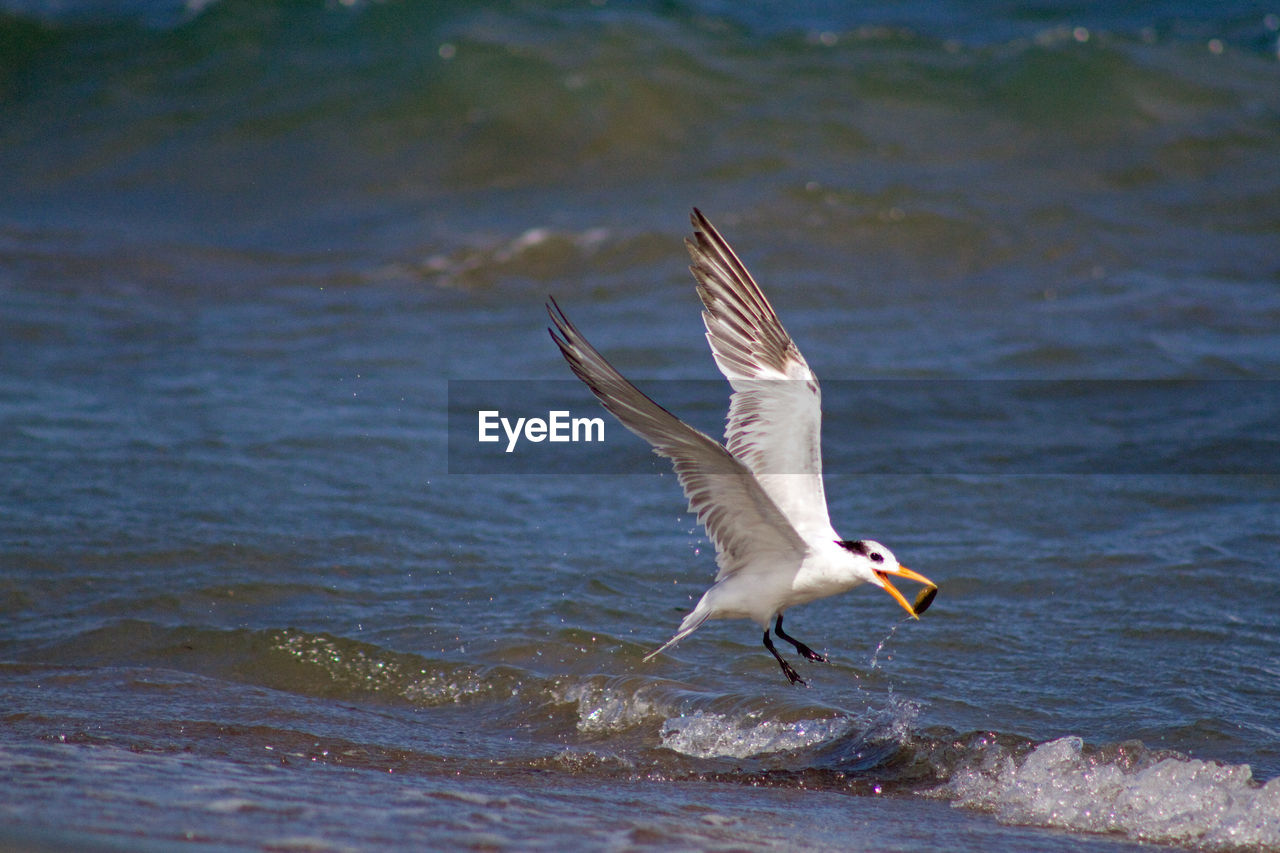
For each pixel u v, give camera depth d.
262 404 17.36
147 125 29.78
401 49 30.41
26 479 14.57
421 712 10.34
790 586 8.80
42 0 34.06
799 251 22.64
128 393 17.66
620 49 29.50
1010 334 19.59
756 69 29.23
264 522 13.70
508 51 29.45
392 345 19.88
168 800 7.39
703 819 7.91
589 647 11.12
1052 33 29.91
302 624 11.62
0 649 11.17
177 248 24.59
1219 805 8.06
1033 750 9.02
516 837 7.19
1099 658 10.73
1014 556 12.87
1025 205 24.23
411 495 14.64
